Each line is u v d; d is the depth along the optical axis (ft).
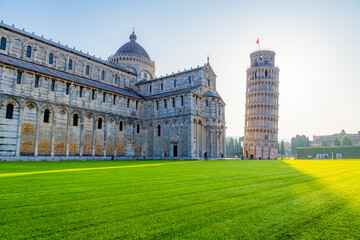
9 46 195.62
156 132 261.85
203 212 31.76
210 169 96.17
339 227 26.91
